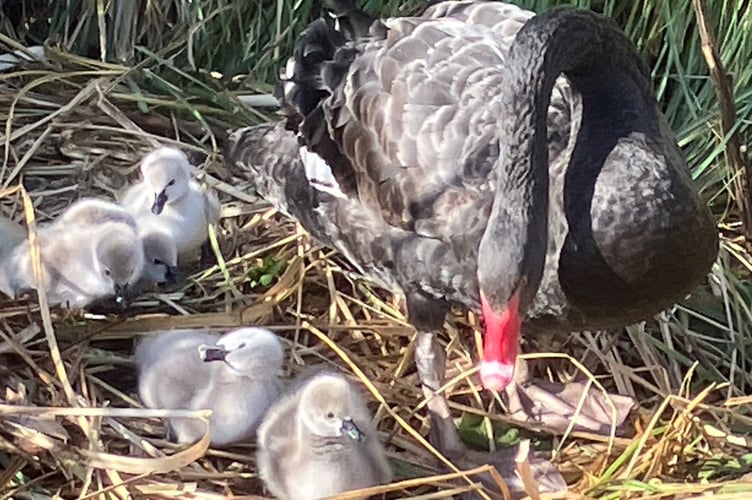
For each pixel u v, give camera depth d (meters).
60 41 5.85
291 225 5.00
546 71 3.47
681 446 4.04
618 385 4.38
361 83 4.15
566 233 3.59
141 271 4.50
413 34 4.20
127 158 5.24
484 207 3.78
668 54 5.47
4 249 4.52
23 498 3.81
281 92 4.54
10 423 3.89
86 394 4.12
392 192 3.95
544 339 4.55
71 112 5.35
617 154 3.59
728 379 4.47
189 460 3.75
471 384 4.30
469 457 4.12
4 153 5.13
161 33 5.85
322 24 4.40
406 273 4.03
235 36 5.86
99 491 3.70
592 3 5.60
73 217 4.52
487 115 3.90
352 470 3.80
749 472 4.01
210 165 5.22
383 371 4.38
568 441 4.25
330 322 4.55
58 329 4.34
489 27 4.40
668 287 3.65
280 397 4.01
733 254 4.87
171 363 4.12
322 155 4.22
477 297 3.89
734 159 4.71
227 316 4.50
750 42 5.27
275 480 3.85
